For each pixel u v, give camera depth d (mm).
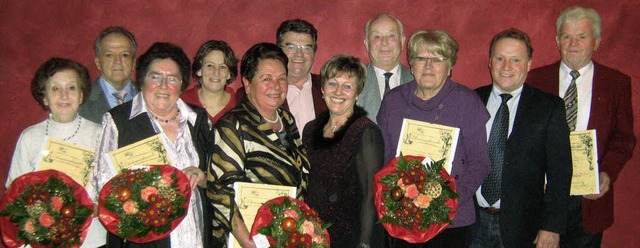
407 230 2529
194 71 3277
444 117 2766
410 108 2834
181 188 2418
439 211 2508
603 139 3266
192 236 2572
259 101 2480
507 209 2896
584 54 3207
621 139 3291
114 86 3285
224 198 2383
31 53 3879
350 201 2564
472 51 4023
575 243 3385
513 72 2912
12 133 3910
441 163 2545
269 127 2488
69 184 2494
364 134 2557
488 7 3992
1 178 3932
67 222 2400
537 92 2967
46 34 3875
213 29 3959
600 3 3945
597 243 3418
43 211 2385
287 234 2330
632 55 3963
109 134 2496
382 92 3482
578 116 3285
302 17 3979
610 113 3270
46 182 2457
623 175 4031
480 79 4047
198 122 2678
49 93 2623
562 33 3252
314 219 2420
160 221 2322
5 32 3859
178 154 2561
